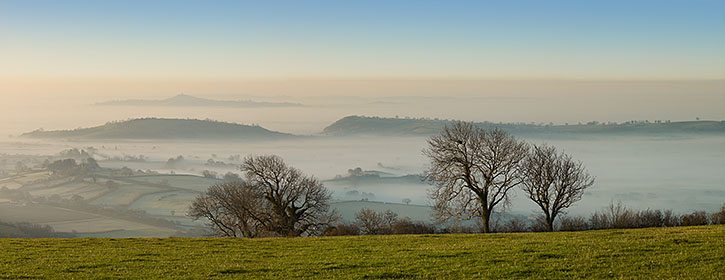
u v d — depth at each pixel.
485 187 54.88
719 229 36.47
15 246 34.59
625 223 57.84
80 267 27.80
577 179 55.72
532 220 62.75
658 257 27.50
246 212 59.91
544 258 28.44
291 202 62.06
